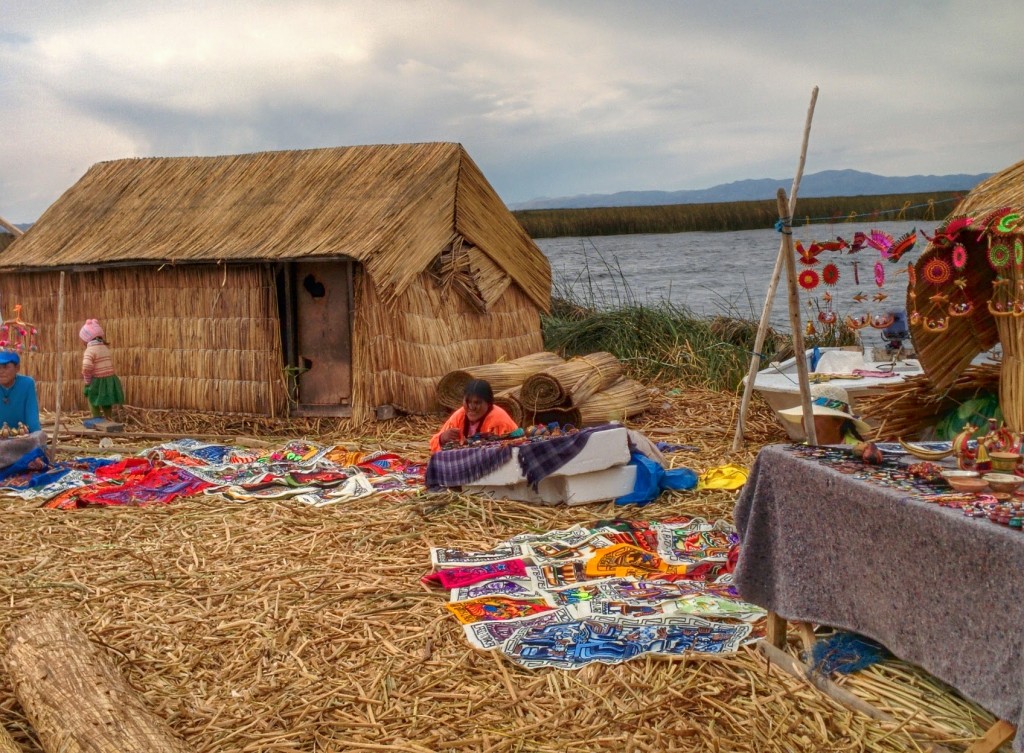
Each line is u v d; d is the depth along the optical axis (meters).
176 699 4.19
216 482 7.82
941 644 3.37
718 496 7.00
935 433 6.25
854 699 3.82
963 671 3.27
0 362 8.23
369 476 7.98
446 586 5.32
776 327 14.84
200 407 11.03
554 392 9.27
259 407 10.74
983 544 3.14
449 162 11.17
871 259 17.88
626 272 29.89
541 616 4.82
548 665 4.31
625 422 9.92
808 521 4.04
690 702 3.97
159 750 3.51
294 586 5.49
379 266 9.89
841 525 3.85
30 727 4.02
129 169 13.04
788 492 4.15
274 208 11.30
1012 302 5.29
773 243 42.91
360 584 5.46
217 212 11.57
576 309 16.83
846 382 8.71
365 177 11.27
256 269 10.66
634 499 6.95
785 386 8.90
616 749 3.70
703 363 12.75
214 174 12.31
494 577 5.38
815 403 8.15
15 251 12.21
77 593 5.48
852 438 7.74
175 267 11.10
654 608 4.84
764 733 3.73
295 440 9.43
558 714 3.92
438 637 4.70
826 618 3.97
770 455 4.26
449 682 4.26
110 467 8.27
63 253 11.80
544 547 5.88
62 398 12.00
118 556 6.13
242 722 4.00
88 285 11.70
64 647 4.22
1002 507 3.25
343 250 9.99
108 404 10.74
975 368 6.01
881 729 3.66
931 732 3.56
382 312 10.20
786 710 3.85
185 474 8.00
